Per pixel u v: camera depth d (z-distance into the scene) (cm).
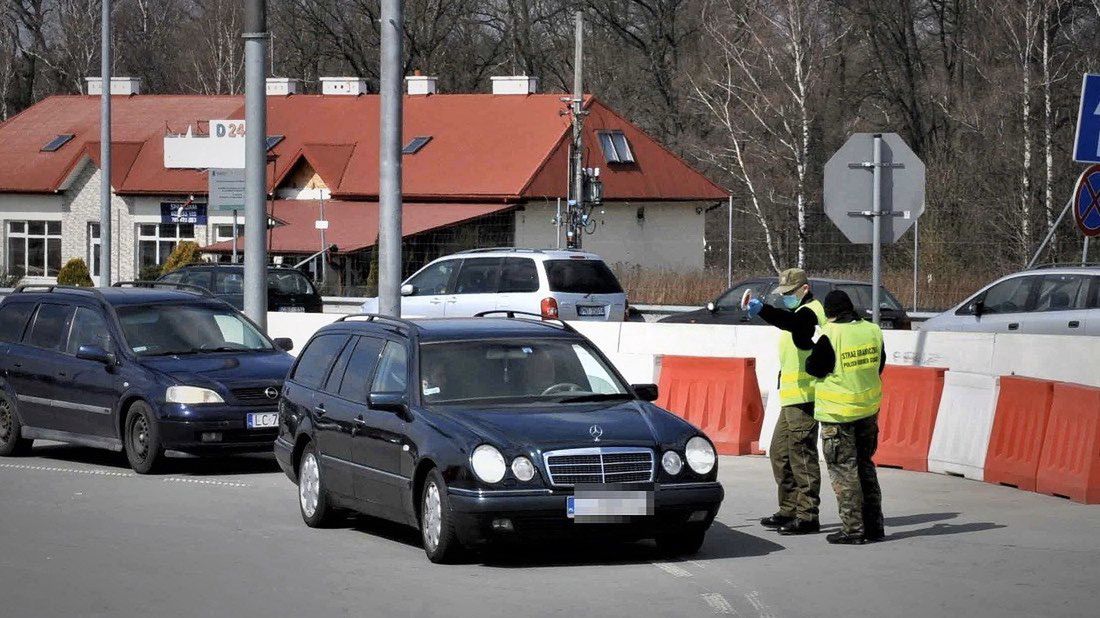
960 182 14912
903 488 4344
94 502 4241
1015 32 15650
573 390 3475
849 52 17812
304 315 7400
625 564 3206
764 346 6444
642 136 18725
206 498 4325
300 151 18175
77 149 19988
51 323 5359
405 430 3325
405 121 18888
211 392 4772
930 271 10544
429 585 2972
